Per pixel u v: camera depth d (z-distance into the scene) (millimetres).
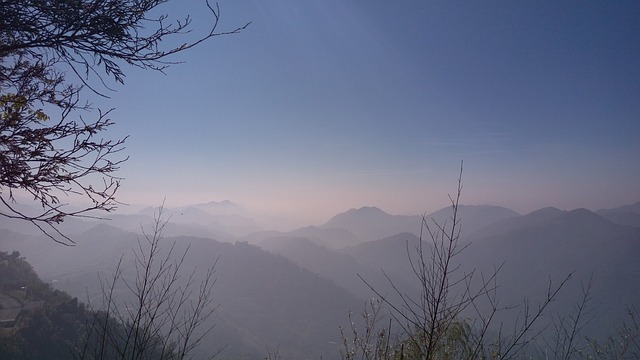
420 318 2432
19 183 2527
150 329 2627
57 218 2525
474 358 2391
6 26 2631
